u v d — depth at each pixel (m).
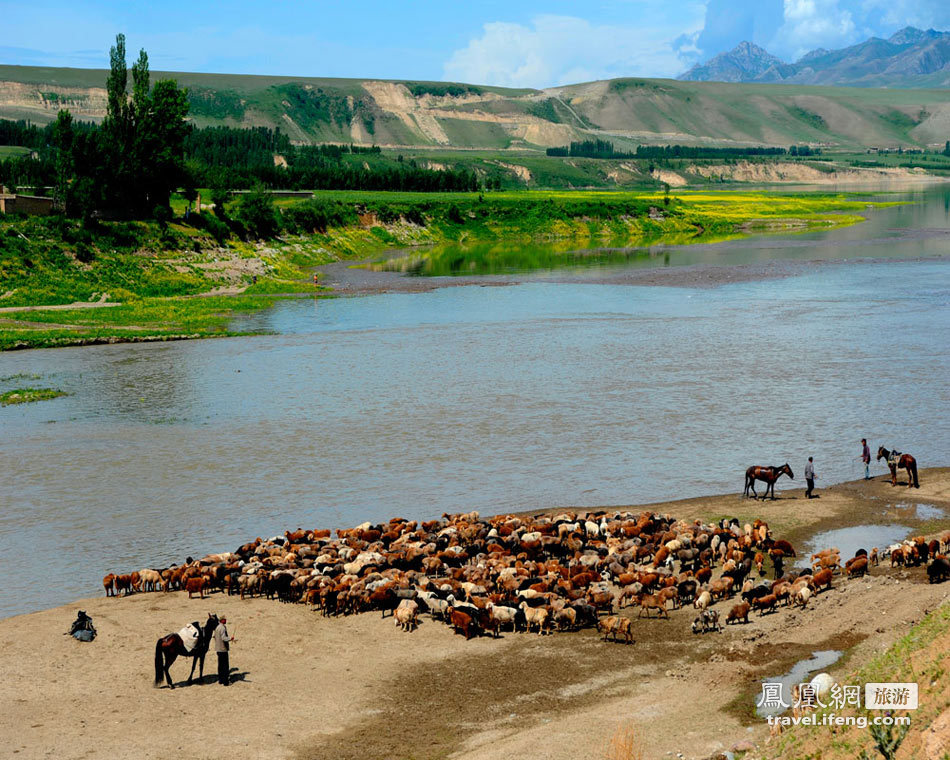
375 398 60.34
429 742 22.80
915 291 103.12
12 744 22.38
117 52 126.06
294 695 25.64
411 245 172.25
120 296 100.69
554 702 24.81
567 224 195.00
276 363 71.69
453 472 46.50
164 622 30.53
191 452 50.09
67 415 57.53
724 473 45.75
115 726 23.59
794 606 30.47
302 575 33.03
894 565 33.19
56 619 30.55
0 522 40.59
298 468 47.44
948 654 20.77
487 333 82.69
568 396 60.00
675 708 23.80
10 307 92.94
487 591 32.00
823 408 56.09
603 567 34.50
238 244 129.38
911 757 17.73
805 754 19.61
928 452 47.94
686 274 122.50
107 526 40.12
